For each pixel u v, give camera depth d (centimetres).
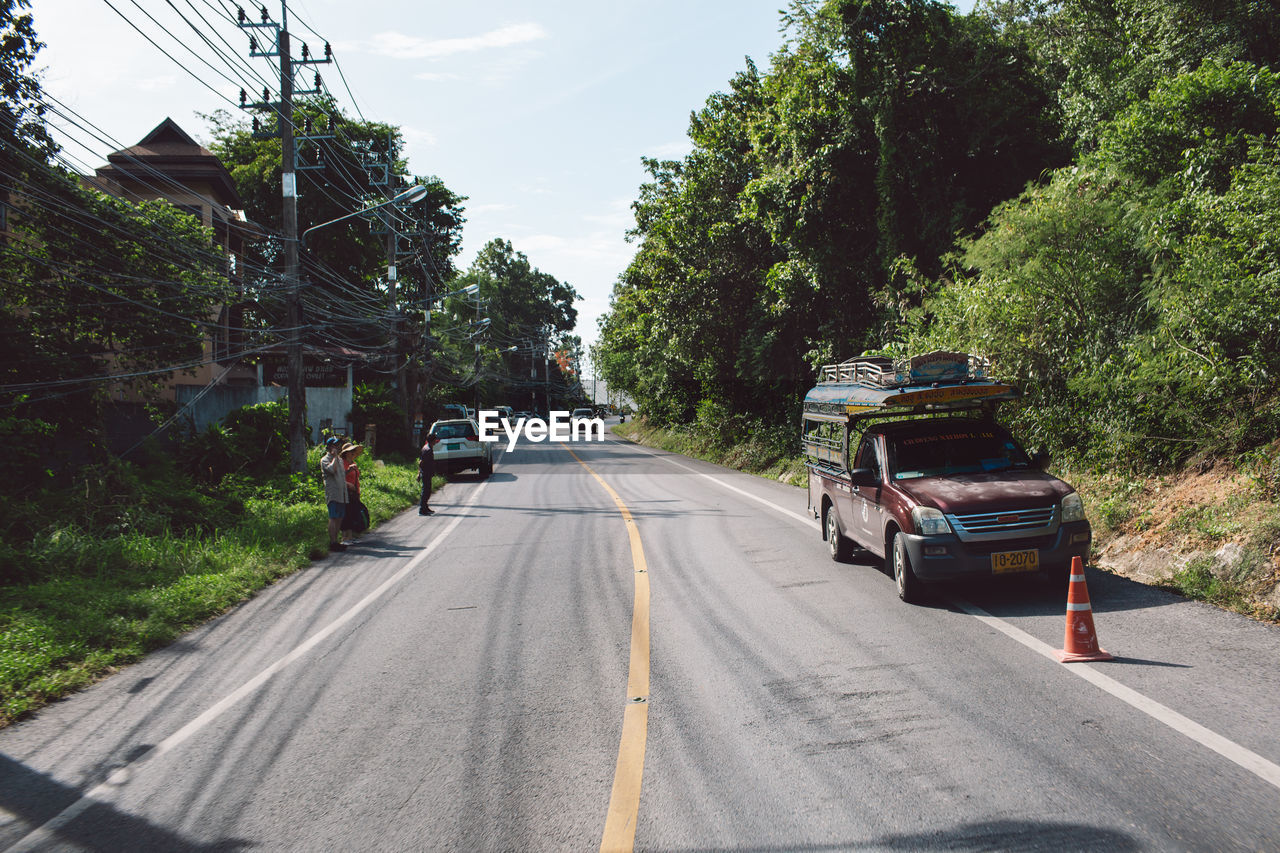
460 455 2719
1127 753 436
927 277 1933
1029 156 1952
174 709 603
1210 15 1550
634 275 3484
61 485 1442
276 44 1916
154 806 439
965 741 466
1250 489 868
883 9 1895
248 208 3978
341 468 1381
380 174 4184
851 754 459
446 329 6519
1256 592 723
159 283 1775
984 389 909
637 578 1010
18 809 443
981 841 356
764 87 2505
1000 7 2242
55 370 1516
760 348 2578
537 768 465
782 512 1617
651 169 3431
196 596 966
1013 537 770
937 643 667
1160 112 1281
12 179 1426
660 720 530
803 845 362
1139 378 1044
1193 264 1011
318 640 785
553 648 717
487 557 1228
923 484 850
